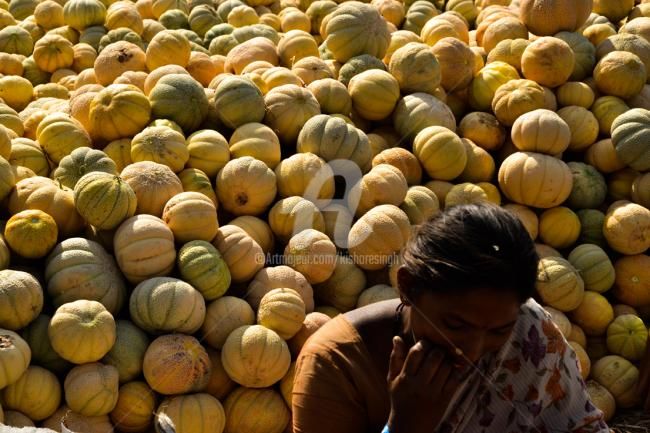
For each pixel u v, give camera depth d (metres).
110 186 4.29
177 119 5.27
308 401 2.26
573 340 5.21
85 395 3.75
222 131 5.47
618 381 5.02
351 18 6.23
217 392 4.15
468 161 5.68
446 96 6.28
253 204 4.88
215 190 5.02
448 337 1.94
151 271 4.21
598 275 5.36
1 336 3.67
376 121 6.00
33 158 5.11
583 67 6.47
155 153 4.85
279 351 4.07
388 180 4.99
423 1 8.12
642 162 5.61
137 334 4.05
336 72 6.35
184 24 8.21
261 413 4.08
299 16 7.90
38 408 3.76
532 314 2.23
